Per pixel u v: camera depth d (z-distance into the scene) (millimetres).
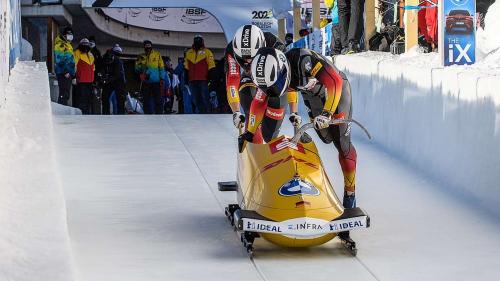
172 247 7117
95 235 7508
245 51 7715
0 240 5016
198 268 6477
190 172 10664
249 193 7004
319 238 6547
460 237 7523
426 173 10422
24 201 5938
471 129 9055
